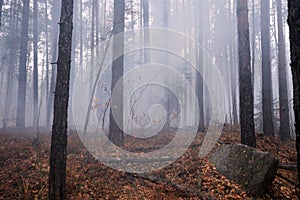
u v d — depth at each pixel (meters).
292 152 9.13
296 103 2.68
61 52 5.18
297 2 2.69
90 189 5.85
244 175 6.24
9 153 7.61
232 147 7.04
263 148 9.09
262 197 5.88
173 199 5.57
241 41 8.21
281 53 12.94
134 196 5.75
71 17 5.38
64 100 5.09
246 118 7.87
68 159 7.14
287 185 6.48
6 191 5.59
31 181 5.98
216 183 6.35
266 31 12.72
